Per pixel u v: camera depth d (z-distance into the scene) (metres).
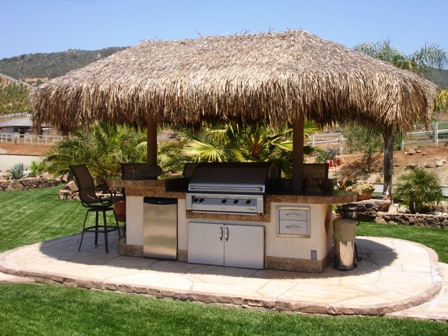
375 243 7.68
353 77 5.29
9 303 4.80
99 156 14.05
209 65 5.82
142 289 5.12
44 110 6.34
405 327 4.11
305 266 5.79
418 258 6.59
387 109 5.38
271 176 6.28
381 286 5.18
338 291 4.99
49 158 15.16
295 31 6.36
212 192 6.03
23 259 6.45
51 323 4.26
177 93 5.52
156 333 4.04
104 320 4.34
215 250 6.08
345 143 24.73
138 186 6.38
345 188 11.26
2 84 118.81
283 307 4.58
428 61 13.84
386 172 12.84
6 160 32.22
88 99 5.95
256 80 5.29
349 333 3.99
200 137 11.20
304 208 5.74
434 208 11.12
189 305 4.76
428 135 22.88
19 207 12.82
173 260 6.35
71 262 6.28
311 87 5.21
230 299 4.75
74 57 166.62
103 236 8.19
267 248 5.94
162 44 7.02
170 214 6.35
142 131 8.12
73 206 12.94
